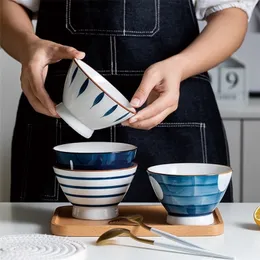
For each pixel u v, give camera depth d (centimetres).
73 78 121
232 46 160
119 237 115
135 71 164
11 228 124
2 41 159
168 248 109
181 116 165
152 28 165
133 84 164
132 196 162
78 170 122
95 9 164
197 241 115
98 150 134
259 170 285
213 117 169
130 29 164
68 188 124
